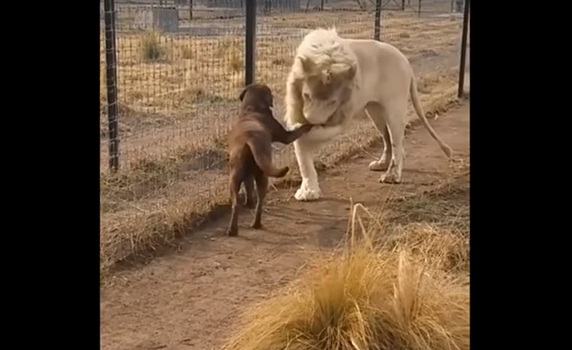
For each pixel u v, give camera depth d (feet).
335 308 11.07
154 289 14.57
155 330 12.75
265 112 18.42
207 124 26.17
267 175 17.40
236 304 13.88
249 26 21.11
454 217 18.28
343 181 23.13
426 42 53.62
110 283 14.73
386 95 22.24
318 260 14.06
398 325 10.64
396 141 22.72
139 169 21.25
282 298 12.01
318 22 47.34
